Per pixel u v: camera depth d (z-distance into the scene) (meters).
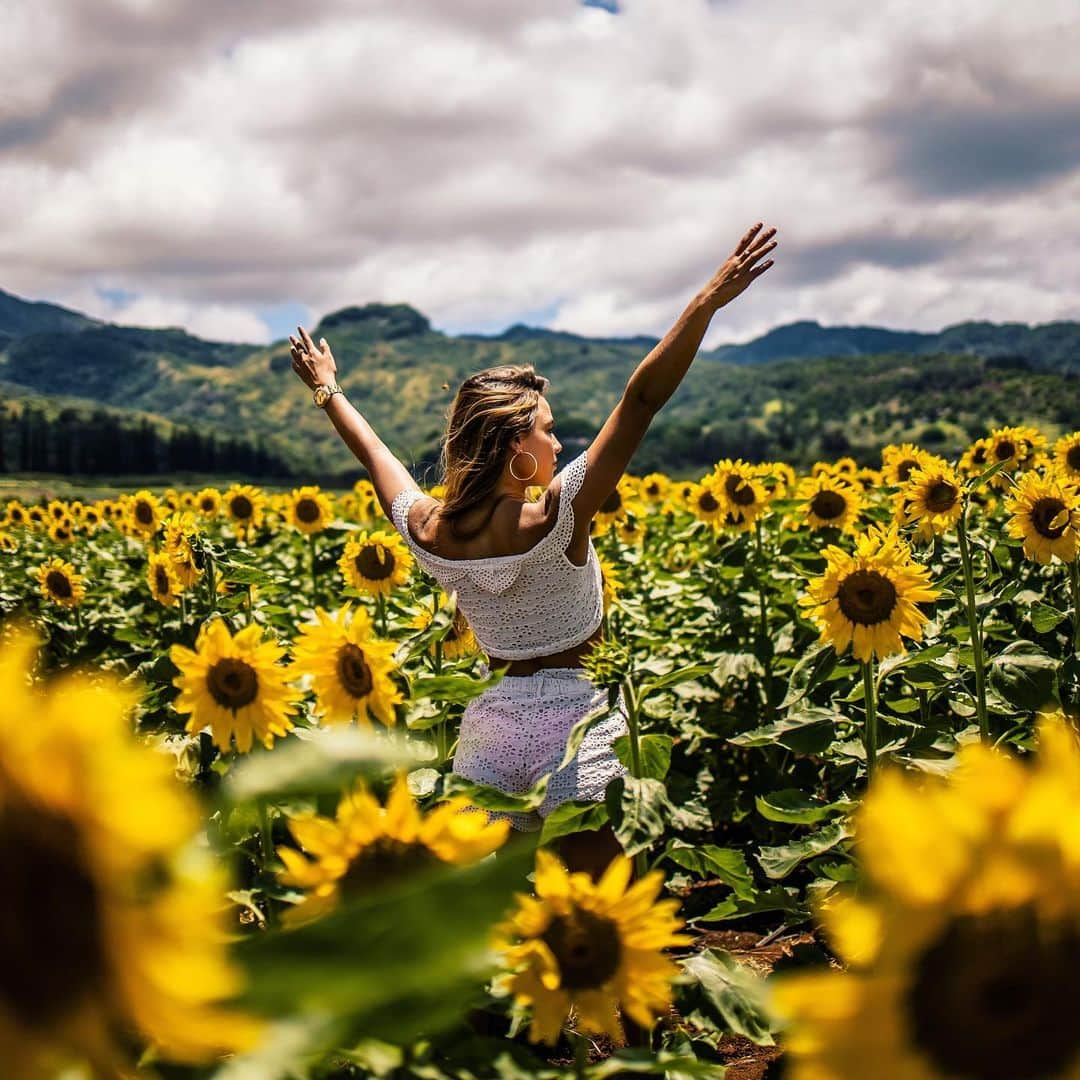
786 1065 2.52
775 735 3.58
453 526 3.47
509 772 3.31
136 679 4.59
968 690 4.45
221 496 11.44
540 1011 1.76
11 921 0.69
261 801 2.07
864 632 3.51
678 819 2.78
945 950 0.77
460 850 1.55
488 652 3.50
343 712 2.58
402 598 5.73
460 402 3.48
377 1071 1.52
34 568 10.25
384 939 0.70
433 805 2.63
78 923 0.70
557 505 3.28
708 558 8.17
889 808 0.77
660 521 11.82
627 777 2.64
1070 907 0.75
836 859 3.21
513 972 1.78
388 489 3.85
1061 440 7.39
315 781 0.88
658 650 5.98
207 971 0.69
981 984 0.76
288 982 0.69
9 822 0.69
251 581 4.68
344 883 1.55
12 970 0.70
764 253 3.09
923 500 5.46
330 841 1.55
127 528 10.55
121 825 0.68
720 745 6.12
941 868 0.75
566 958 1.75
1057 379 197.62
